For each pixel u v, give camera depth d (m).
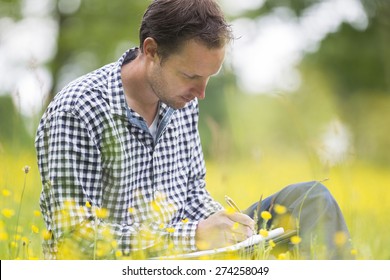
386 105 27.41
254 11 26.28
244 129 18.52
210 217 3.85
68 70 22.17
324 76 27.28
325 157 6.21
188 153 4.46
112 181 3.94
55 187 3.75
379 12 27.77
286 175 10.82
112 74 4.03
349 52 28.34
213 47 3.75
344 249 3.79
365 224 6.12
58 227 3.70
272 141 21.30
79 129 3.80
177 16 3.77
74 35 21.67
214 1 3.85
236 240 3.68
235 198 7.26
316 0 27.47
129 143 4.04
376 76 28.73
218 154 7.32
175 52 3.80
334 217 3.88
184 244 3.79
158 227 3.86
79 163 3.79
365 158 18.28
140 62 4.04
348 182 6.48
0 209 5.02
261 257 3.56
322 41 28.31
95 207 3.72
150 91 4.06
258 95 23.48
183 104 3.96
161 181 4.24
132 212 3.89
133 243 3.74
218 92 24.67
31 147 6.24
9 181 5.40
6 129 14.17
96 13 22.36
